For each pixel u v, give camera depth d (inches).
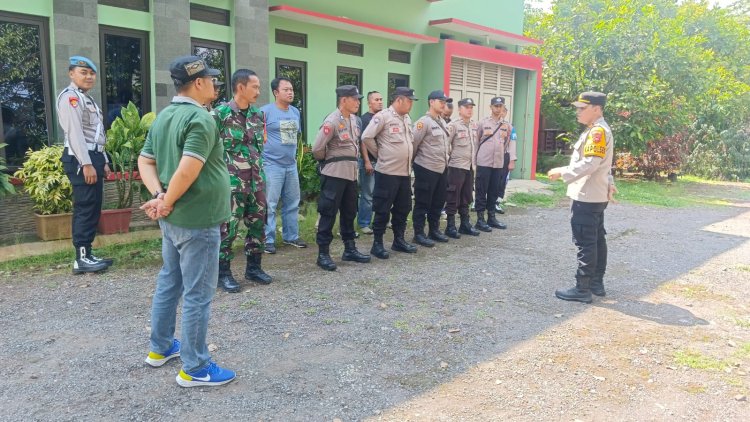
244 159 182.5
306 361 136.9
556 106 572.1
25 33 229.9
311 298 181.9
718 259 251.1
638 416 116.8
